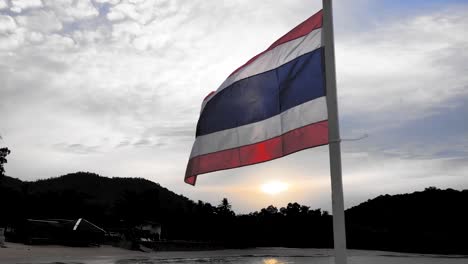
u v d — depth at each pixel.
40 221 75.12
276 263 66.81
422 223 145.00
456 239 128.12
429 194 161.38
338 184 6.64
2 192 89.56
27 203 94.75
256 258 80.31
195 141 9.11
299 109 7.77
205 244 111.25
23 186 99.00
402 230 142.00
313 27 7.95
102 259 61.31
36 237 73.38
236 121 8.56
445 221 141.12
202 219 127.44
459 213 142.88
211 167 8.65
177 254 85.12
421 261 80.50
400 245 133.50
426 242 128.88
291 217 154.00
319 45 7.73
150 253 82.81
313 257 87.31
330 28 7.09
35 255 59.22
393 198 169.38
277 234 148.88
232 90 8.74
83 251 70.56
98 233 79.81
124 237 92.25
